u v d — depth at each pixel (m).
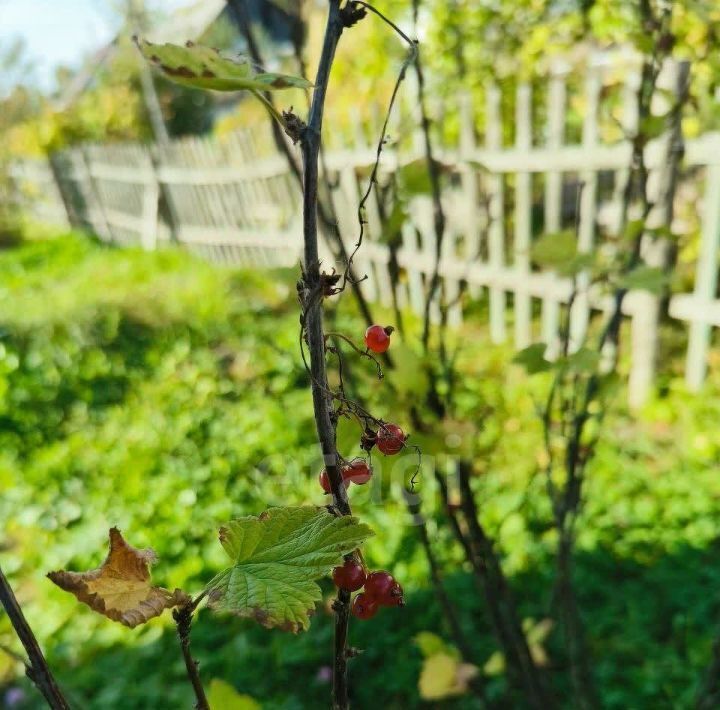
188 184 9.59
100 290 8.46
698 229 4.85
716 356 4.78
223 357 6.00
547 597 3.01
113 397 5.62
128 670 3.01
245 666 2.96
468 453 1.45
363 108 6.83
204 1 16.39
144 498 4.18
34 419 5.29
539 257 1.58
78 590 0.53
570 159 4.56
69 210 14.16
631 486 3.67
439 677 1.74
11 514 4.25
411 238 6.00
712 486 3.64
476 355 5.27
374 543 3.43
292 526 0.61
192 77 0.55
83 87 22.67
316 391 0.61
